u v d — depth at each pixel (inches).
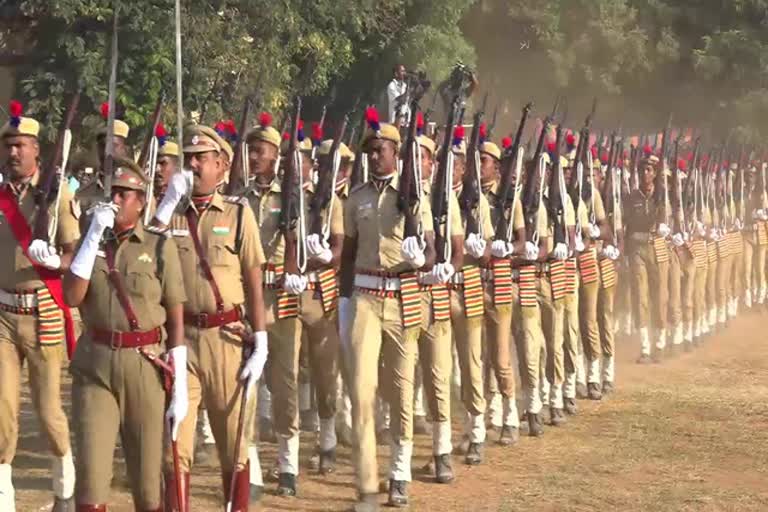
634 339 753.0
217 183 326.0
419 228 371.6
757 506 387.9
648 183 679.1
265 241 399.2
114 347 274.2
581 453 459.8
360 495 366.6
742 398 572.7
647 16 1528.1
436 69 1184.2
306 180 425.4
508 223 462.0
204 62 816.9
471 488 406.3
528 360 488.7
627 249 679.1
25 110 813.9
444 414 410.0
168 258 278.8
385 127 375.6
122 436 281.0
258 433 471.5
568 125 1507.1
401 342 375.2
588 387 572.7
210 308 318.3
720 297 824.9
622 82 1533.0
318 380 418.3
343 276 378.6
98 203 269.7
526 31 1450.5
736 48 1487.5
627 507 385.7
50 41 792.9
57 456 357.4
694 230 743.1
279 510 375.2
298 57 1023.6
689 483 415.8
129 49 785.6
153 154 378.9
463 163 442.3
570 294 527.2
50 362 345.7
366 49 1155.9
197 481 410.9
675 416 530.0
